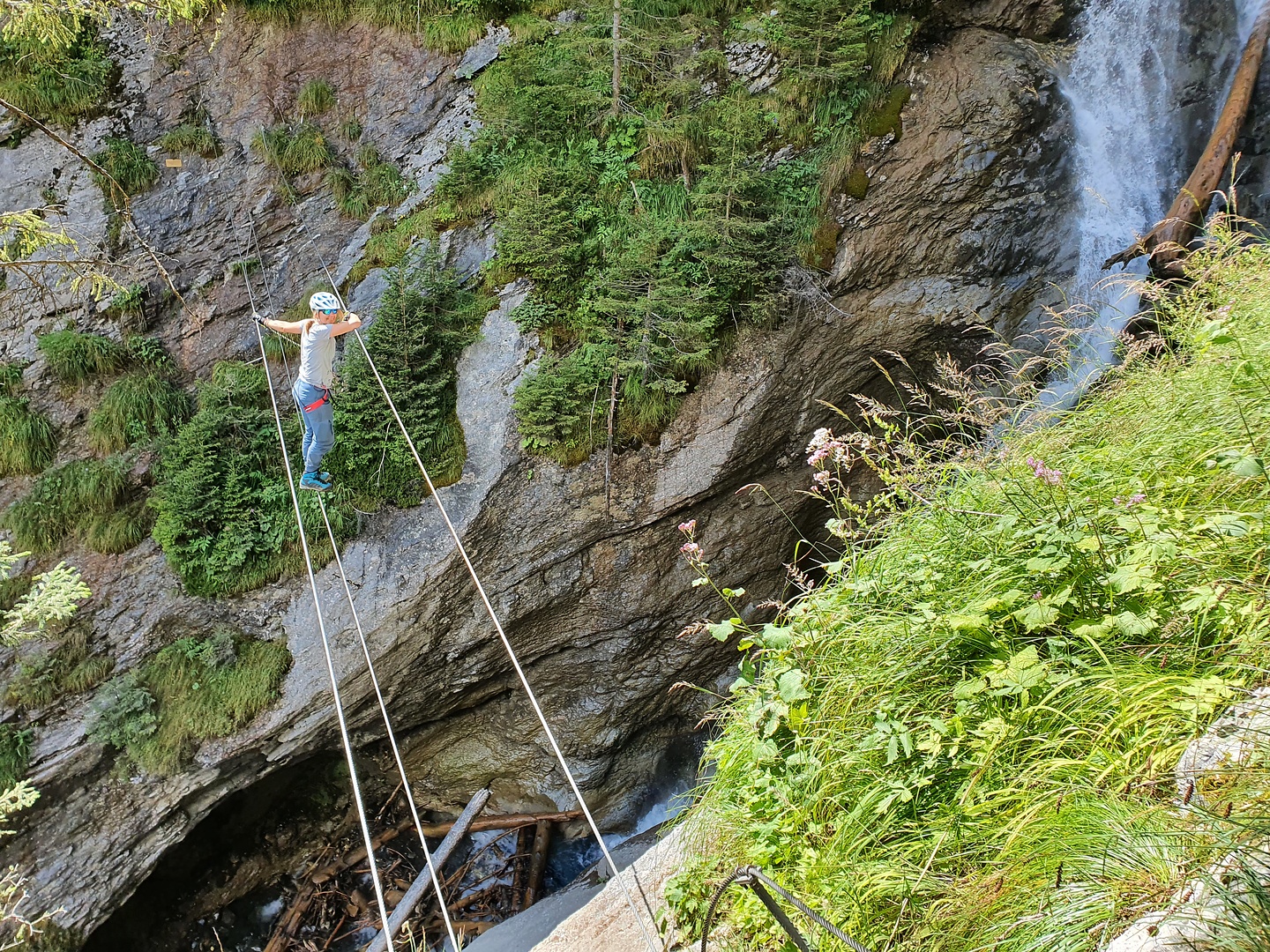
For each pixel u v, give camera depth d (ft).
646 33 37.83
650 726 37.83
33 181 36.42
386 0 40.40
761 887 8.25
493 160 38.73
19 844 29.53
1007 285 37.29
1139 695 9.79
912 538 14.29
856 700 12.02
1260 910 6.64
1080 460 14.06
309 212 39.32
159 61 38.63
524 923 24.90
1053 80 38.29
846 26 35.99
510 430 35.47
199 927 34.24
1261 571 10.32
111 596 33.06
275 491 34.40
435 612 34.27
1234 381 13.52
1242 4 36.24
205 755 31.91
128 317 36.19
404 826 37.37
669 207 37.19
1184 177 37.70
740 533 37.17
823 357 37.14
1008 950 8.37
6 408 33.53
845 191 37.37
